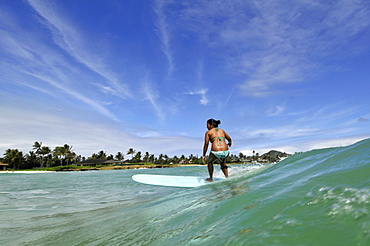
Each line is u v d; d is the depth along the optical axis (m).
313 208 1.03
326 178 1.41
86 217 2.90
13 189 7.21
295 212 1.05
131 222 2.08
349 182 1.20
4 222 2.96
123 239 1.55
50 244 1.83
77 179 11.95
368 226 0.73
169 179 5.65
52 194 5.73
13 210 3.76
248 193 1.77
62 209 3.76
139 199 4.10
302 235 0.82
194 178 5.53
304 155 2.81
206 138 4.99
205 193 2.52
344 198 1.00
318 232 0.81
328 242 0.73
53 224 2.69
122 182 8.43
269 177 2.30
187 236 1.21
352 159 1.71
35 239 2.06
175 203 2.45
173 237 1.27
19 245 1.93
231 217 1.30
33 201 4.66
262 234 0.92
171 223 1.59
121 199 4.43
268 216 1.12
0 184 9.56
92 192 5.86
